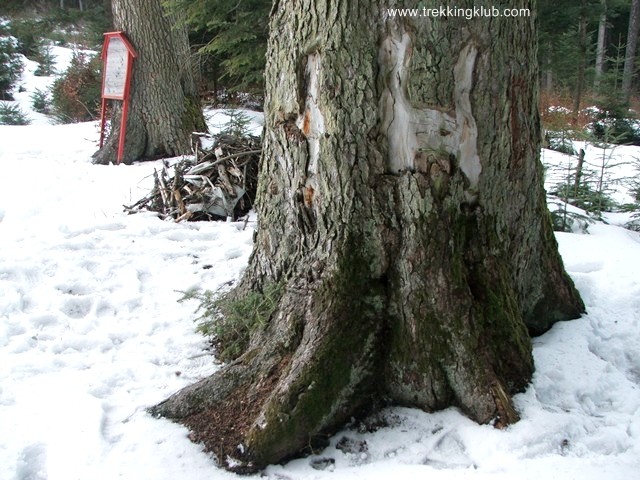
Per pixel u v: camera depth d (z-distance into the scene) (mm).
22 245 4992
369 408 2791
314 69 2742
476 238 2912
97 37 15891
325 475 2420
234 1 9539
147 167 8094
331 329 2744
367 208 2775
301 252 3021
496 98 2750
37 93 17875
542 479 2273
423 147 2684
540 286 3396
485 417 2621
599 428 2658
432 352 2729
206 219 5980
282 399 2564
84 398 2920
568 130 10680
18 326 3686
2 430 2676
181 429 2676
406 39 2557
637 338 3469
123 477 2365
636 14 17766
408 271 2760
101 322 3812
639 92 18906
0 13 13797
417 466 2418
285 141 2941
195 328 3680
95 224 5539
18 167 7848
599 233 5219
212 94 13883
